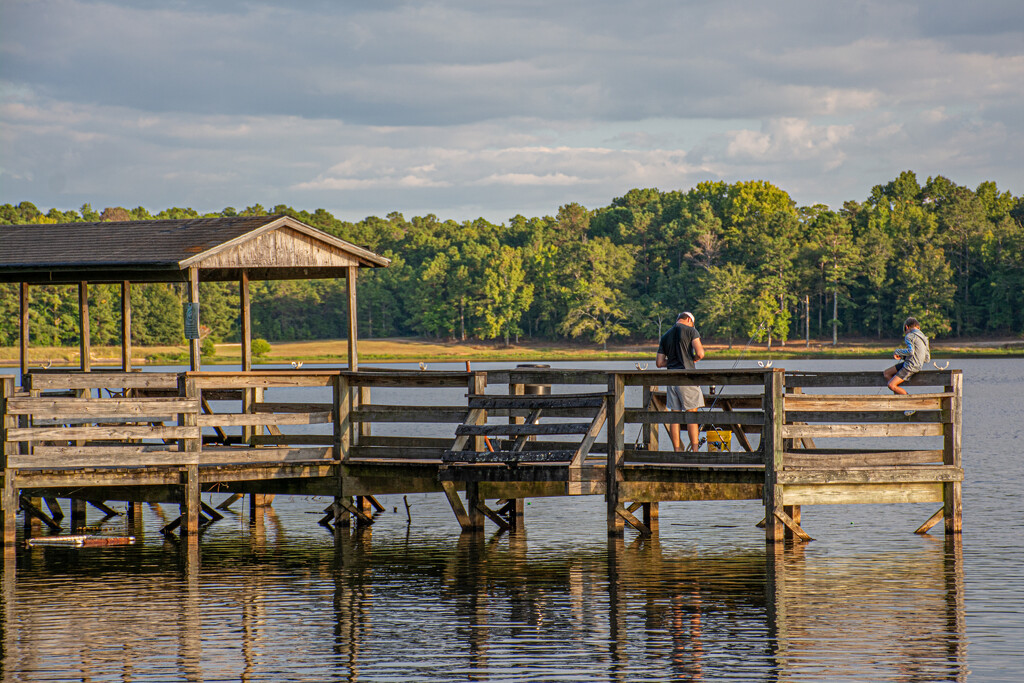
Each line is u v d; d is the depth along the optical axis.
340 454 24.45
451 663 14.42
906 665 14.09
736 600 17.70
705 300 193.88
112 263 23.69
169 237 25.23
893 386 23.08
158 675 14.02
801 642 15.18
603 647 15.05
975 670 13.87
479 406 23.28
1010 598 17.61
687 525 25.86
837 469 21.67
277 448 23.77
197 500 23.17
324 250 25.86
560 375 22.64
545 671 14.02
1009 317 192.62
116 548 23.16
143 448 22.70
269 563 21.30
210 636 15.79
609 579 19.47
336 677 13.90
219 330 197.50
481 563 21.16
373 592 18.58
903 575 19.48
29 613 17.17
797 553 21.73
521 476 22.03
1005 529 24.30
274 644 15.36
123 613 17.16
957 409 22.59
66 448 22.05
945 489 23.08
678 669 14.02
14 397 21.84
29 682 13.77
